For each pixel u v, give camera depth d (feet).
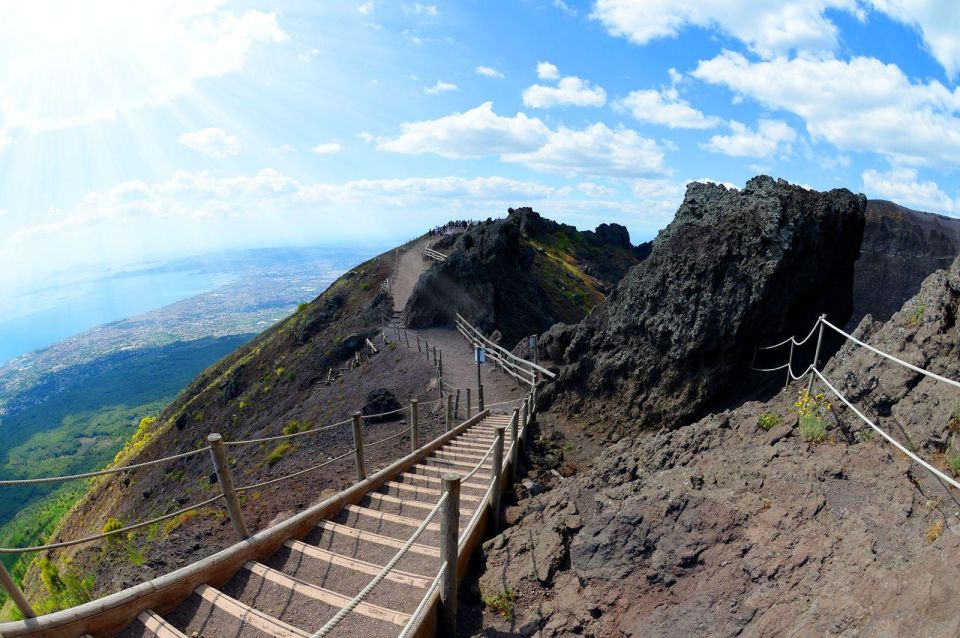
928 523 13.23
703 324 44.96
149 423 203.82
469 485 29.66
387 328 113.80
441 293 110.52
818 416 19.30
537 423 51.39
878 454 16.33
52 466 359.05
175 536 36.94
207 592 16.29
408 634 14.46
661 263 50.78
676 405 46.70
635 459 23.54
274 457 63.57
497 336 89.04
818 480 16.40
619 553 17.39
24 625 12.52
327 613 16.24
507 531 22.56
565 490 24.73
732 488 17.70
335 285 196.85
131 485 137.80
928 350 18.15
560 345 64.34
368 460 43.37
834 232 44.39
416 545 21.04
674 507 17.46
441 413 57.06
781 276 43.16
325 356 121.19
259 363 158.30
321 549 19.98
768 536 15.31
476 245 132.16
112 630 14.19
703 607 14.66
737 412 22.65
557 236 271.69
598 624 16.06
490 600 18.39
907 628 10.21
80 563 47.44
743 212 46.21
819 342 21.36
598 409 51.72
